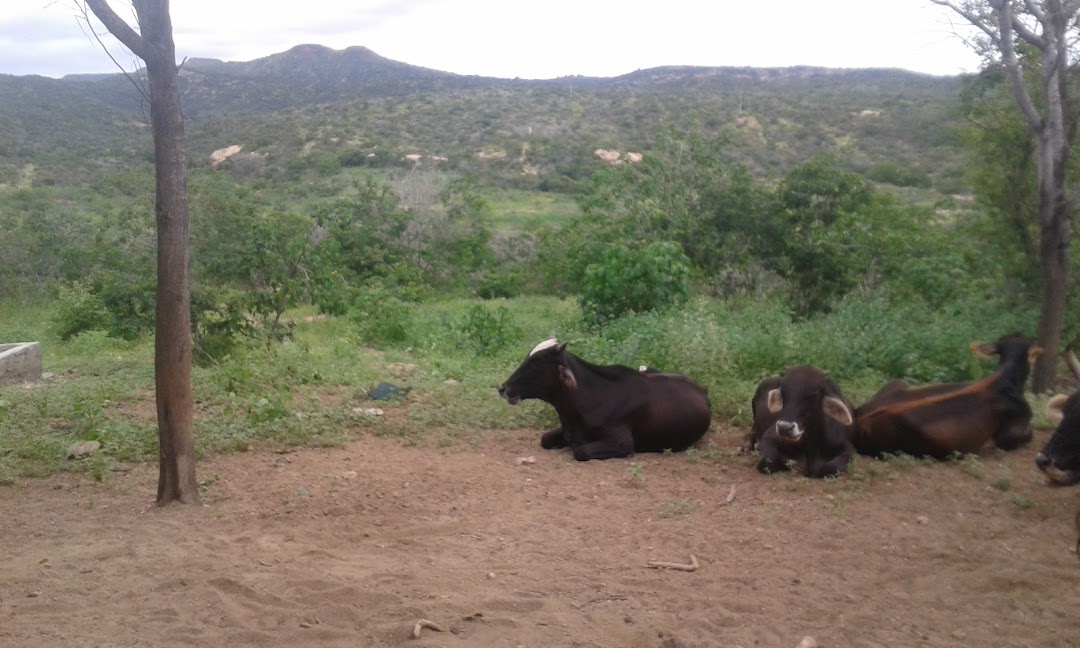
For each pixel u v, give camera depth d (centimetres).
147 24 646
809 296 1803
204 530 651
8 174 4053
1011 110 1305
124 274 1892
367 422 952
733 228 1845
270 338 1434
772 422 830
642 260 1526
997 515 690
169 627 498
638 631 505
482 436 925
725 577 580
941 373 1142
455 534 654
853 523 670
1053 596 559
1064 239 1090
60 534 647
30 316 2219
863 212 1800
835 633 508
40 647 473
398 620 511
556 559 608
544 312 2023
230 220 1927
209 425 899
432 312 2041
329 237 2508
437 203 2980
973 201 1555
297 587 550
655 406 862
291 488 739
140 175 2464
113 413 998
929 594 561
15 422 925
